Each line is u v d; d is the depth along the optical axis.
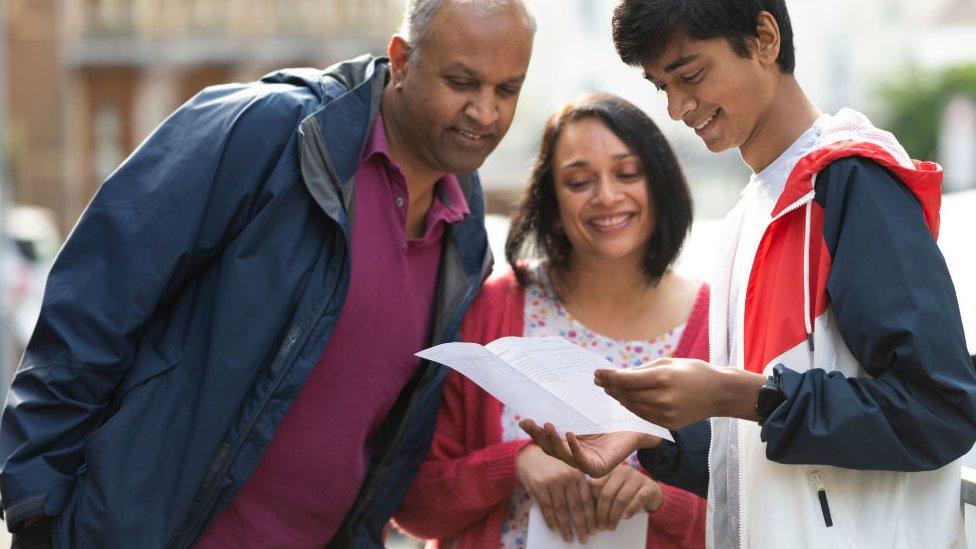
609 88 46.62
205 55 44.59
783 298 2.64
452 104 3.06
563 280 3.61
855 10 45.78
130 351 3.04
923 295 2.46
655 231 3.51
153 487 3.02
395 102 3.20
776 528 2.63
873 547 2.60
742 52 2.63
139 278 2.99
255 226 3.03
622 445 3.05
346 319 3.14
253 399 3.03
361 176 3.19
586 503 3.28
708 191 32.94
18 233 19.34
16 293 17.25
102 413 3.09
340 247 3.05
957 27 45.44
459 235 3.37
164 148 3.08
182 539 3.06
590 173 3.45
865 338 2.50
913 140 38.34
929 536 2.62
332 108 3.11
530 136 40.34
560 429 2.72
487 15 3.02
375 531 3.36
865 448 2.49
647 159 3.46
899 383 2.49
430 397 3.32
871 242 2.50
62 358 3.00
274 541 3.16
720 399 2.57
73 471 3.05
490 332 3.57
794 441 2.51
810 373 2.53
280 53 45.12
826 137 2.64
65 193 43.31
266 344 3.02
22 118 42.97
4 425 3.04
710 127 2.71
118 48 43.47
